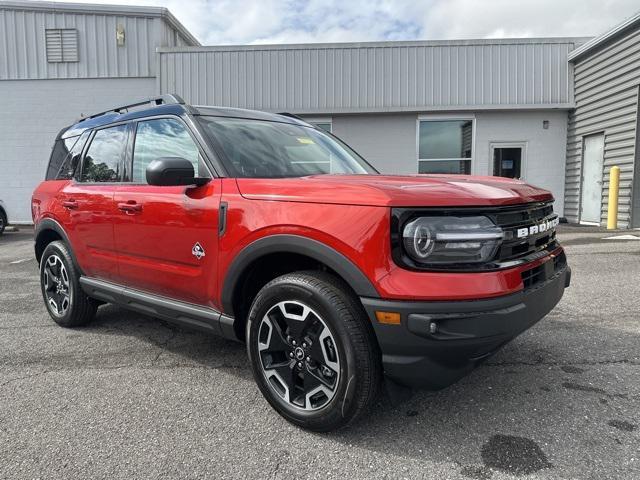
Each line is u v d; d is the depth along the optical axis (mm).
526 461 2260
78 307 4273
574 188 12633
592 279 5844
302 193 2533
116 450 2416
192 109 3355
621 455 2285
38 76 14297
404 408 2789
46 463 2309
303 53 12656
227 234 2777
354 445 2426
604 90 11266
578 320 4312
